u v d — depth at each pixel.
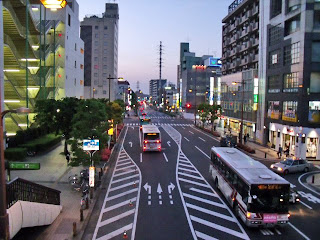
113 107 44.25
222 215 17.97
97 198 20.72
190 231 15.73
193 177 26.38
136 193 21.86
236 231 15.84
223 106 70.69
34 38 47.34
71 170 27.52
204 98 117.19
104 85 99.31
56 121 32.41
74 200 19.83
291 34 38.19
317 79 35.41
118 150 39.41
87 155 22.00
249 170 17.97
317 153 35.62
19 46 39.03
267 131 44.97
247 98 53.81
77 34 61.75
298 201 20.48
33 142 35.62
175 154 37.06
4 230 9.63
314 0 34.88
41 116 32.59
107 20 98.62
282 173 28.69
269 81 44.62
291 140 38.06
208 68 120.69
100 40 98.75
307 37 35.06
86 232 15.51
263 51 46.56
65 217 16.98
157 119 98.94
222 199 20.75
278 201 15.64
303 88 35.41
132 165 30.77
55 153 35.84
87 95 99.06
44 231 15.17
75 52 60.38
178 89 152.62
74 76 59.69
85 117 22.98
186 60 140.12
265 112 45.34
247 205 15.67
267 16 45.31
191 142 47.34
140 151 38.84
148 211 18.45
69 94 55.81
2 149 9.69
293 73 37.81
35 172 26.67
